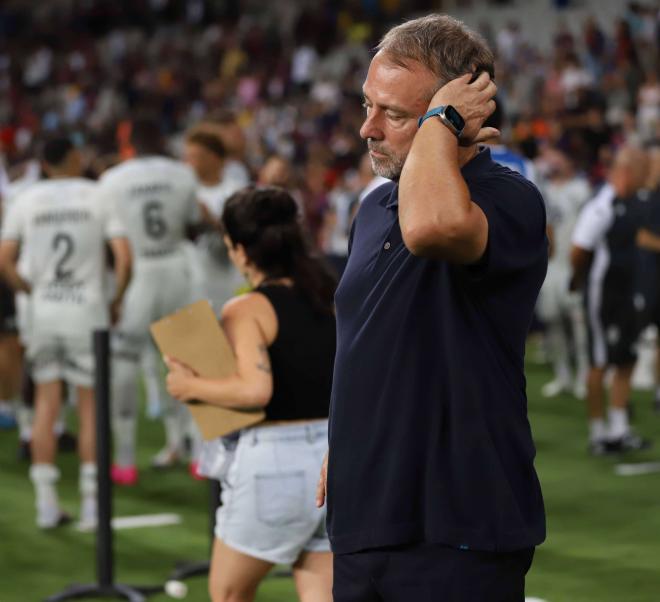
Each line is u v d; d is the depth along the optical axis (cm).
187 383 1195
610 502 2367
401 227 790
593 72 7475
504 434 835
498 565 828
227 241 1273
